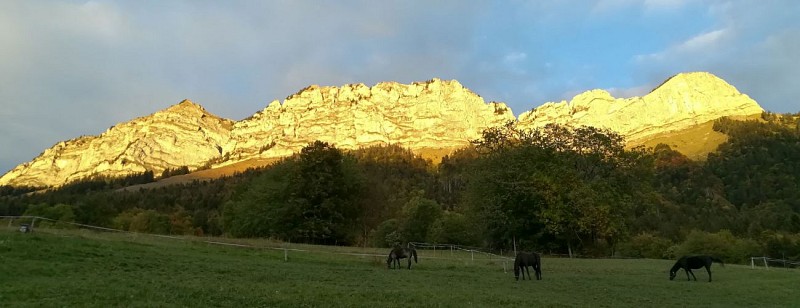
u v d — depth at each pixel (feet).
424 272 101.60
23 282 61.72
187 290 60.18
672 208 500.74
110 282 64.13
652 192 214.28
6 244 82.02
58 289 57.00
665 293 84.23
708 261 101.91
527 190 198.49
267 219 244.22
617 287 89.81
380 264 115.24
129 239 115.03
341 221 241.14
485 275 102.47
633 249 284.00
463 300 64.75
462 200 235.81
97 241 100.58
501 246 216.95
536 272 98.58
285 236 238.68
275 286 68.33
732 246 238.27
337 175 247.91
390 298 63.00
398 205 403.75
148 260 87.66
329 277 83.20
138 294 56.08
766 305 74.90
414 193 485.56
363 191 262.26
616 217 199.31
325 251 132.67
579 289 85.56
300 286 69.67
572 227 197.36
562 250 208.95
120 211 522.06
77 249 88.02
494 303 64.23
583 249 204.23
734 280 104.63
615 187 204.13
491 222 206.69
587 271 118.83
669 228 410.93
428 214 316.81
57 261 78.33
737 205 548.72
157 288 60.85
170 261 89.30
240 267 88.99
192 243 121.80
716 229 415.44
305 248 140.36
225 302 54.44
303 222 234.79
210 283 68.03
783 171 617.21
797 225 376.07
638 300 75.77
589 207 188.03
